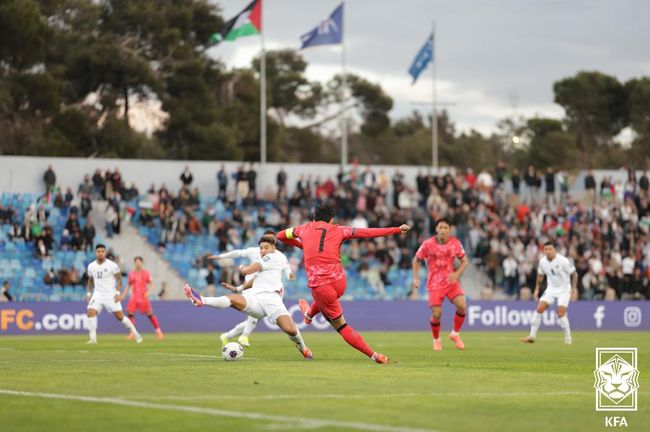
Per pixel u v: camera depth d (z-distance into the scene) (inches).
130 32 3272.6
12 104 2792.8
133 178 2172.7
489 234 2135.8
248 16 2333.9
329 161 4345.5
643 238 2225.6
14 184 2074.3
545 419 452.1
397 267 2100.1
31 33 2746.1
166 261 2043.6
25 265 1921.8
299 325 1834.4
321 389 564.1
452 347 1166.3
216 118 3361.2
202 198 2192.4
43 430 405.4
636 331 1918.1
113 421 427.8
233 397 517.3
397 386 588.7
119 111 3149.6
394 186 2230.6
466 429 414.3
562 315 1277.1
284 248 2076.8
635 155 4033.0
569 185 2551.7
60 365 768.3
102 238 2046.0
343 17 2400.3
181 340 1382.9
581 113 4345.5
